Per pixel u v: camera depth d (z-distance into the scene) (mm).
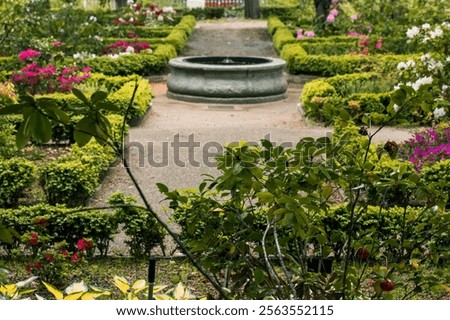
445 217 3852
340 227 6164
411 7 18609
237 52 23500
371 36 17750
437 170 7746
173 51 20625
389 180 3736
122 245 6883
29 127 2357
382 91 13742
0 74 12406
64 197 7980
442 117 10922
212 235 3756
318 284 3523
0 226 2883
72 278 5906
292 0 35312
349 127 8477
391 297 3416
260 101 15680
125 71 17922
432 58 10016
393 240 3963
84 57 17578
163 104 15422
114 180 9055
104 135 2625
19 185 7996
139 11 24266
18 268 6070
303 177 3559
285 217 3186
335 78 14539
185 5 37906
